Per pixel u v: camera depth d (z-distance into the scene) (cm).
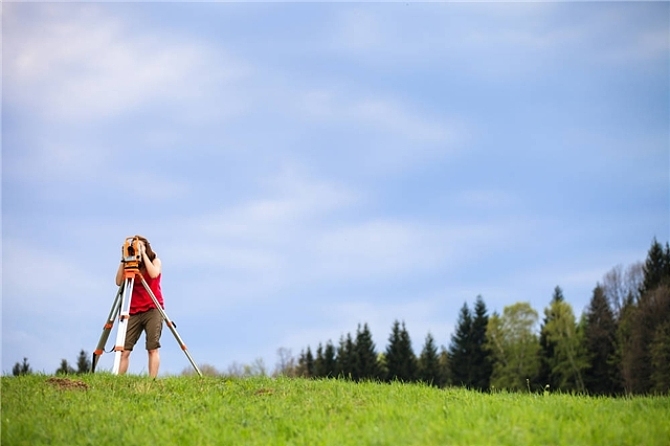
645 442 1003
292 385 1448
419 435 980
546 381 8456
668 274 8256
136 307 1514
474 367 8662
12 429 1092
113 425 1127
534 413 1112
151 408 1235
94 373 1485
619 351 7662
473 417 1087
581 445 962
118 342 1467
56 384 1366
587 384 8281
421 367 8569
